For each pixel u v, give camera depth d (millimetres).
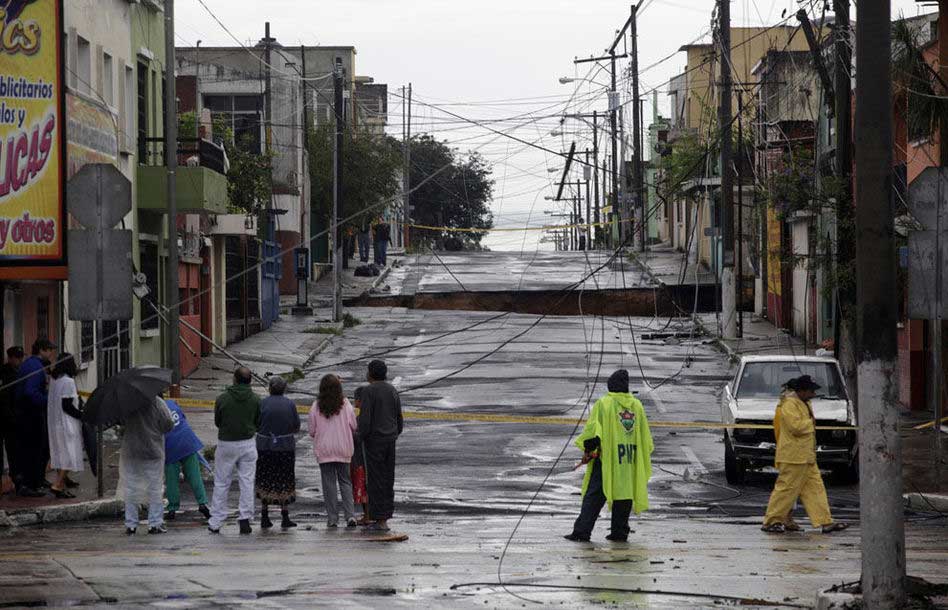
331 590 18297
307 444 42469
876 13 16406
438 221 163250
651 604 17234
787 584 19031
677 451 40594
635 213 117562
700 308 89938
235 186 75438
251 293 76750
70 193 28031
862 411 16344
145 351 52594
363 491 27031
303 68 104438
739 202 71812
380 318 85062
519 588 18516
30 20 31984
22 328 35531
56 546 23578
